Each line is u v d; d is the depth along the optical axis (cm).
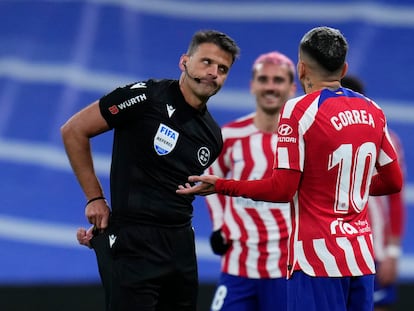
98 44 3216
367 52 3209
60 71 3091
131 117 1327
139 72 3119
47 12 3334
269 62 1750
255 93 1766
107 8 3356
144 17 3347
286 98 1755
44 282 2405
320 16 3331
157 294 1361
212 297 2378
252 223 1733
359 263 1277
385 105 3025
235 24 3325
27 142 2867
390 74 3133
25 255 2519
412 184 2775
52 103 2992
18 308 2344
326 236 1267
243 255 1744
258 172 1755
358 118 1279
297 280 1285
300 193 1287
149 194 1334
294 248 1291
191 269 1384
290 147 1265
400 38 3259
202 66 1329
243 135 1777
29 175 2786
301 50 1311
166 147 1330
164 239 1345
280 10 3359
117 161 1349
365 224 1308
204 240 2578
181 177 1348
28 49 3180
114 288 1343
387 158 1330
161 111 1330
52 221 2644
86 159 1342
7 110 2958
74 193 2750
